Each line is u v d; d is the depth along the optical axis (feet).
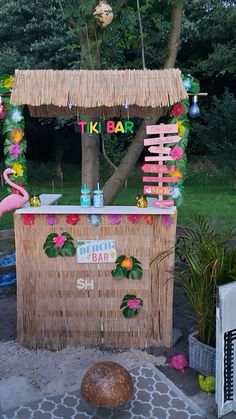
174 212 10.36
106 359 10.48
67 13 12.59
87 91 9.97
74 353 10.80
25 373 9.90
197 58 43.34
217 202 31.65
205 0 35.96
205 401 8.93
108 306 10.96
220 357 8.18
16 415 8.28
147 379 9.44
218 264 9.45
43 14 31.32
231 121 35.12
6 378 9.68
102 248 10.66
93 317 11.02
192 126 37.78
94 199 10.73
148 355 10.65
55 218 10.49
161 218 10.49
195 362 9.93
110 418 8.19
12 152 10.69
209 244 9.74
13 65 30.22
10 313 13.19
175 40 14.69
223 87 45.85
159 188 10.61
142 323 11.02
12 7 31.19
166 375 9.85
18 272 10.82
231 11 35.73
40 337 11.10
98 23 12.53
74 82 10.15
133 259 10.70
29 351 10.90
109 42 16.12
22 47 32.99
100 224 10.54
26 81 10.14
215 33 37.63
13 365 10.22
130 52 23.08
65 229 10.58
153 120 14.60
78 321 11.03
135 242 10.63
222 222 23.25
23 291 10.91
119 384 7.89
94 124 11.47
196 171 41.98
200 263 9.77
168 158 10.47
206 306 9.70
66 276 10.81
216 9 36.45
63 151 47.19
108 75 10.32
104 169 29.58
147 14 14.89
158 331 11.05
